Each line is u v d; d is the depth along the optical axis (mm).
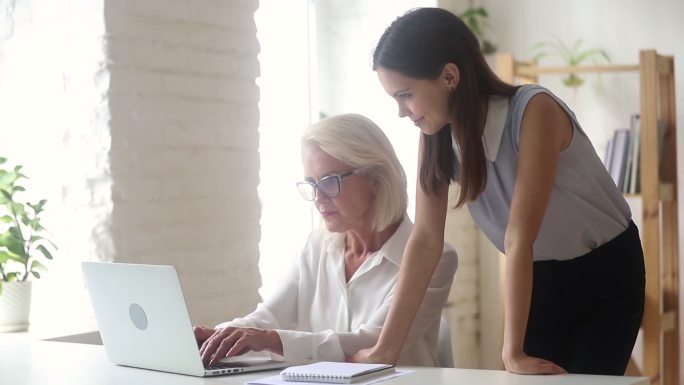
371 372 1718
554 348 2207
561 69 4090
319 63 4469
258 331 2010
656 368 3846
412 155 4387
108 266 1888
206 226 3199
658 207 3834
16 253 2854
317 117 4422
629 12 4340
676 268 4016
